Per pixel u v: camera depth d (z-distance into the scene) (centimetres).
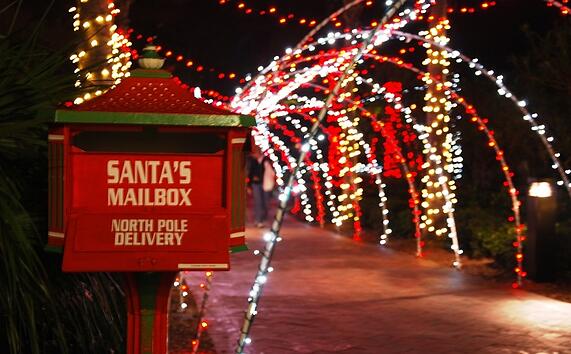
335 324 839
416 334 799
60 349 494
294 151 2147
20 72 482
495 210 1513
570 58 1309
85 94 508
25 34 532
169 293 403
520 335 796
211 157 387
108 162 383
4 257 438
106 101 390
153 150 387
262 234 1734
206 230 380
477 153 1731
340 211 1836
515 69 1591
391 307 923
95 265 371
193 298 970
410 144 1902
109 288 523
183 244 378
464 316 879
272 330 810
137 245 377
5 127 458
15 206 456
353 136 1598
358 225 1655
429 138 1455
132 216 379
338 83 429
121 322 529
